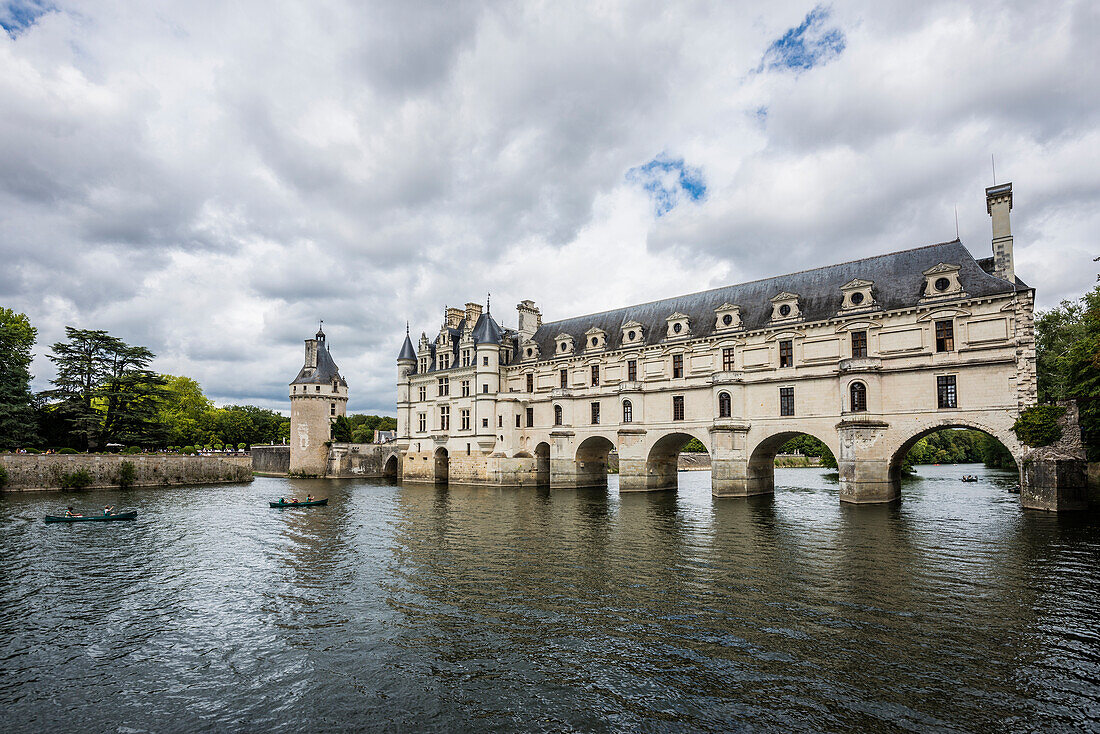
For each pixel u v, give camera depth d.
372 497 54.25
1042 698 12.27
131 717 12.24
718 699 12.48
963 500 45.00
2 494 54.97
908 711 11.82
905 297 41.03
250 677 14.05
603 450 65.44
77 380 68.25
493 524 35.97
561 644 15.64
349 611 18.72
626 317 61.25
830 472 95.69
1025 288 35.69
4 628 17.52
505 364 69.12
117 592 21.22
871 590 19.97
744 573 22.58
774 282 50.81
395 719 11.99
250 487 67.06
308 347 91.25
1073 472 34.19
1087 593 19.12
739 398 48.25
